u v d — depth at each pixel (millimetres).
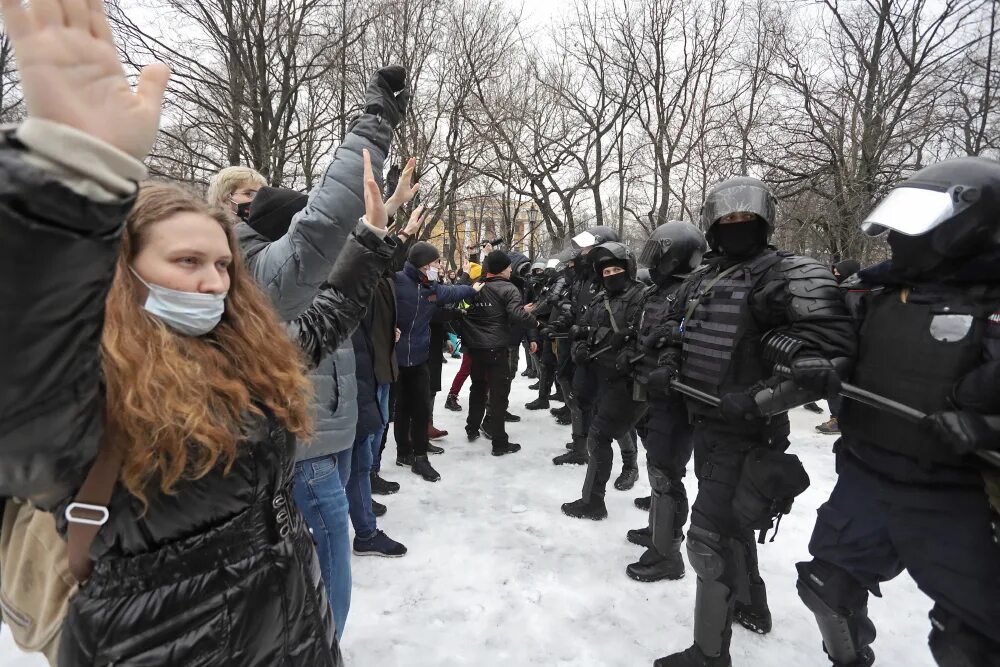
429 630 2432
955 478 1560
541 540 3258
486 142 15680
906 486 1644
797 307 1879
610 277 3729
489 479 4246
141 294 902
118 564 863
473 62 14797
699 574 2127
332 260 1556
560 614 2553
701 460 2246
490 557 3055
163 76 657
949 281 1610
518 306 4652
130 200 611
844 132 9617
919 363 1600
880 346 1715
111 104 597
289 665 1024
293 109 9656
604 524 3477
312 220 1516
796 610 2584
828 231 9367
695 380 2275
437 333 5191
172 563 882
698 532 2131
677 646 2338
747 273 2156
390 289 3125
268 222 1824
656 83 14141
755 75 12211
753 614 2426
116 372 812
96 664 845
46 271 574
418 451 4270
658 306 2936
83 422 689
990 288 1540
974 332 1514
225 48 8422
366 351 2947
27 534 979
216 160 9570
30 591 990
